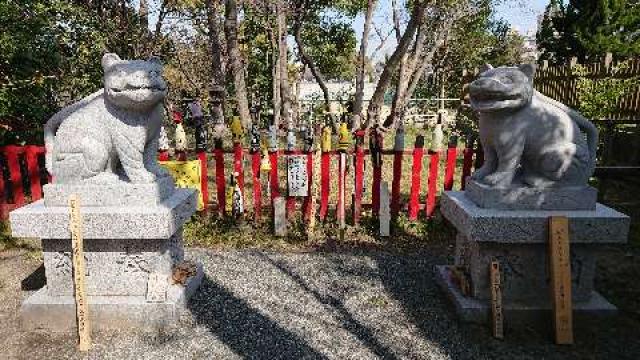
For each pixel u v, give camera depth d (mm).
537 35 18922
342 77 26766
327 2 16781
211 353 3666
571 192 3932
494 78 3734
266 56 20406
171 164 6379
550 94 12180
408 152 6504
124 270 4051
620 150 8883
